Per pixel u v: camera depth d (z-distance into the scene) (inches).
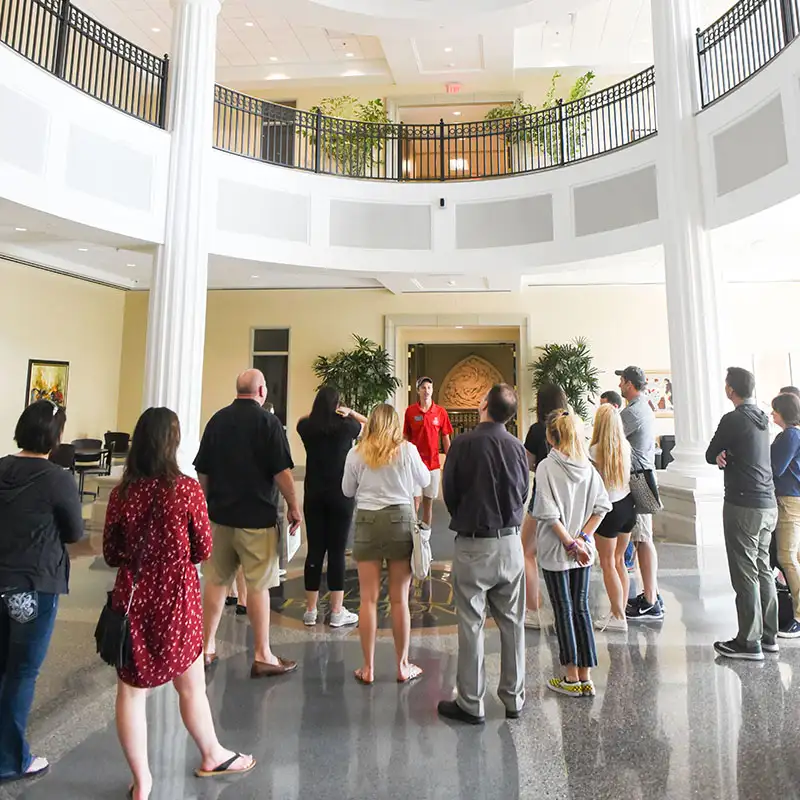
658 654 130.0
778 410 142.4
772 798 79.2
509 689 102.0
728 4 397.4
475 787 81.7
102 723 100.7
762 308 421.7
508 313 448.5
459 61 443.8
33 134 219.3
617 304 440.8
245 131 432.1
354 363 424.5
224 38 439.2
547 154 372.5
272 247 303.0
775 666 122.8
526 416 439.8
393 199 328.2
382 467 116.5
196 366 273.1
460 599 101.9
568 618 110.9
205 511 80.4
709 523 248.4
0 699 82.7
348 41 442.6
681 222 266.1
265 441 119.3
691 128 269.0
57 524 84.2
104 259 373.7
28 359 386.0
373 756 89.6
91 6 398.9
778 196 226.7
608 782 82.8
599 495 112.3
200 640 79.4
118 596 74.9
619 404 160.2
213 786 81.9
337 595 149.5
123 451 431.5
